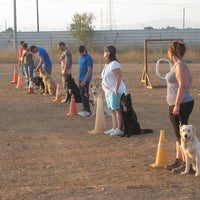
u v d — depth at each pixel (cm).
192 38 5725
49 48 5538
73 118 1527
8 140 1211
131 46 5500
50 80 2109
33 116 1575
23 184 838
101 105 1297
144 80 2448
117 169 926
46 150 1098
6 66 4094
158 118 1499
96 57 4534
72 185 824
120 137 1226
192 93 2148
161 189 795
